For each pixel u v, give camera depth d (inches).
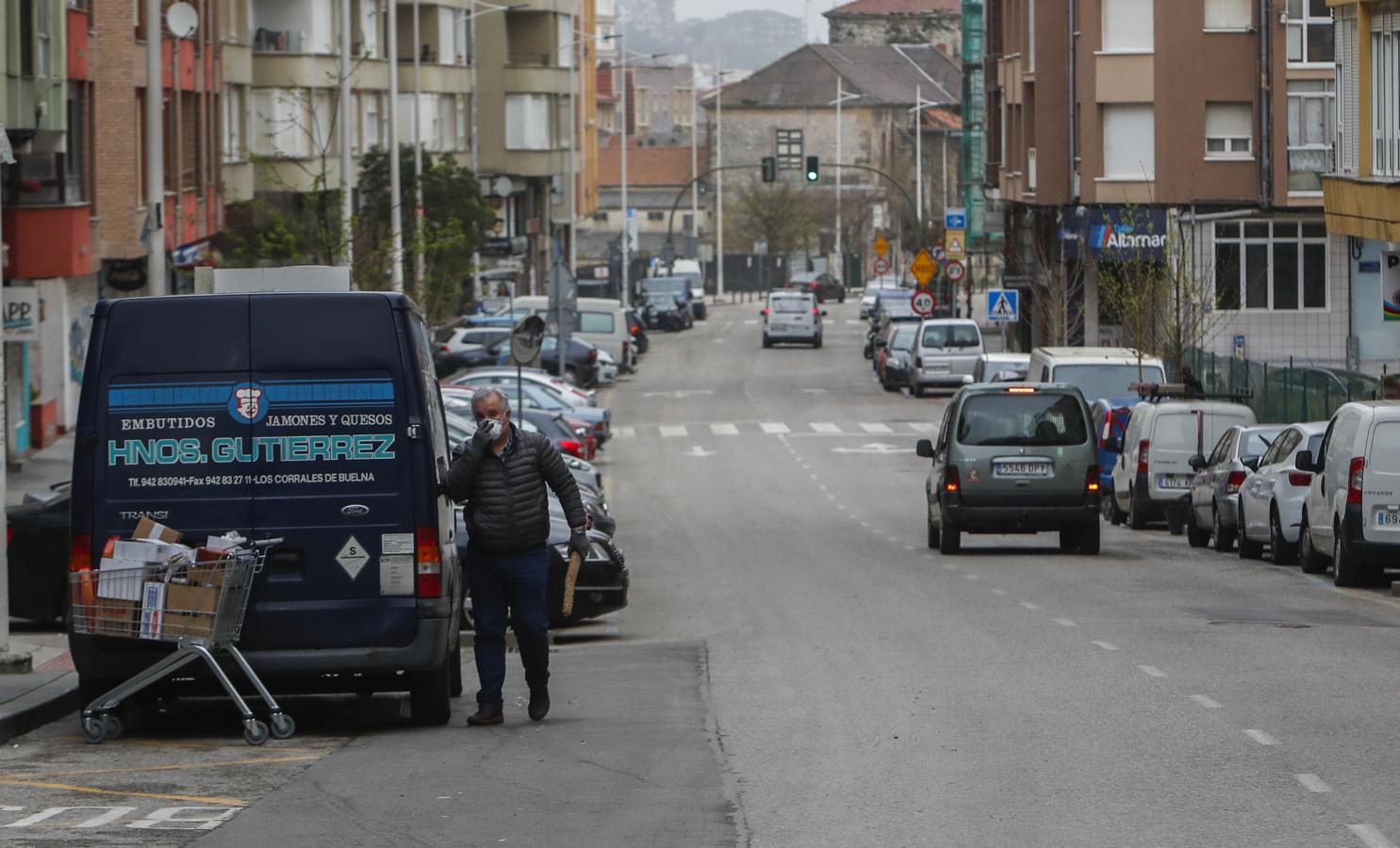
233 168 3597.4
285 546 775.1
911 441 3154.5
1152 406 2033.7
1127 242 3211.1
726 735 755.4
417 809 612.7
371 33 4655.5
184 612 757.3
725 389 4205.2
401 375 776.9
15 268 2165.4
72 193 2391.7
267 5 4197.8
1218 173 3412.9
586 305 4571.9
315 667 774.5
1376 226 2010.3
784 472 2711.6
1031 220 3870.6
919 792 627.8
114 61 2618.1
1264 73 3346.5
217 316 774.5
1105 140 3472.0
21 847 558.9
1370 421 1321.4
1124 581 1405.0
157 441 773.3
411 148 4224.9
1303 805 594.9
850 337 6023.6
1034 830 567.2
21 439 2436.0
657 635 1181.7
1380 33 2026.3
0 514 967.0
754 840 560.4
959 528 1648.6
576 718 818.2
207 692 808.9
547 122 5890.8
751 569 1587.1
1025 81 3828.7
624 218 6633.9
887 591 1369.3
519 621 807.1
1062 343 3457.2
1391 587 1332.4
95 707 773.9
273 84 4148.6
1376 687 845.2
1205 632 1063.0
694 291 7057.1
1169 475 2007.9
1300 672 895.1
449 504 819.4
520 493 800.9
